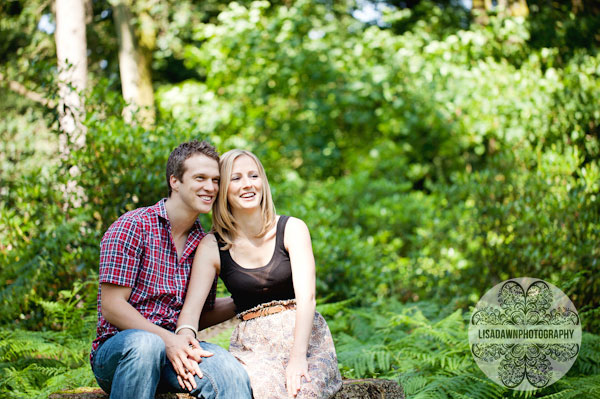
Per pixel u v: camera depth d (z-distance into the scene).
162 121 4.93
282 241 2.76
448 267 6.15
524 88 7.16
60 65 5.84
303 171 10.59
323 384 2.48
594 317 4.37
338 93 9.86
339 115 10.61
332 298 5.49
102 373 2.45
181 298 2.66
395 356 3.88
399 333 4.40
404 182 10.09
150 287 2.59
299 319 2.58
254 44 9.32
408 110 9.54
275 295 2.74
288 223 2.79
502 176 5.91
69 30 6.47
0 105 7.81
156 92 10.85
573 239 5.05
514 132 6.94
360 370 3.57
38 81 5.07
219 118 9.19
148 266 2.59
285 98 10.16
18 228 4.72
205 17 10.56
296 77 9.77
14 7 9.70
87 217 4.62
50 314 4.42
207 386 2.39
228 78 9.75
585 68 6.52
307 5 9.83
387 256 7.20
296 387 2.41
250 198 2.72
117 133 4.62
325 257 5.48
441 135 9.76
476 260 5.73
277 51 9.38
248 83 9.54
